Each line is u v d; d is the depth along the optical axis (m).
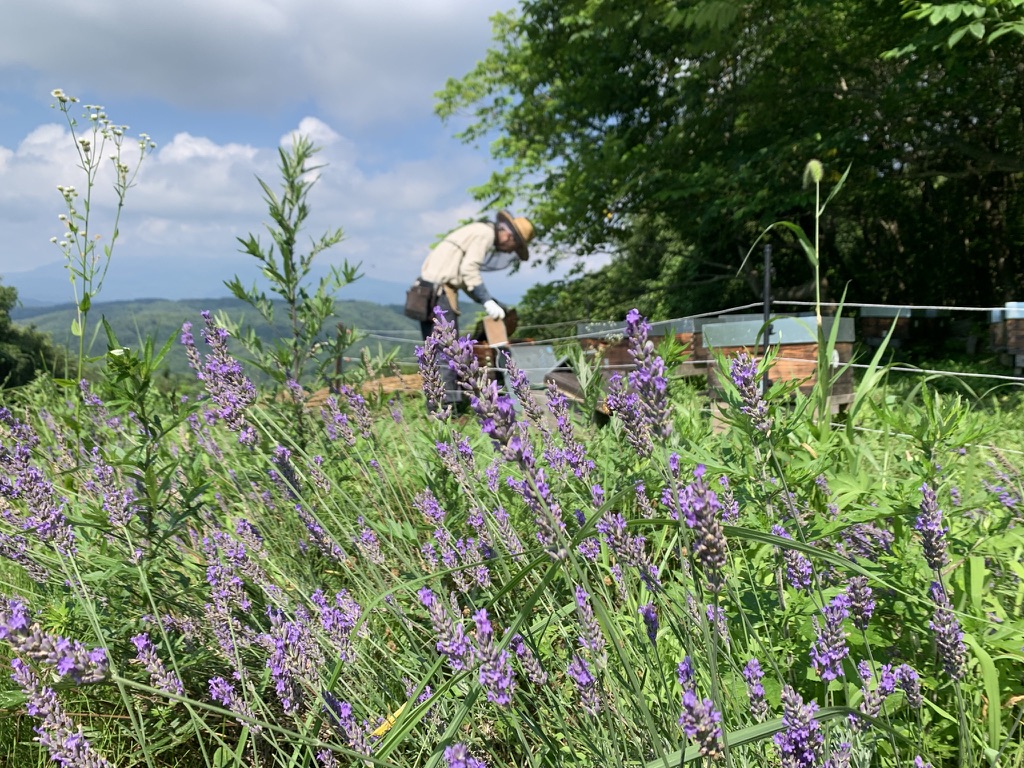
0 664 2.01
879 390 3.48
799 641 1.76
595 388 2.84
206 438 3.22
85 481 2.78
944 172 14.45
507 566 2.08
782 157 13.98
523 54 22.30
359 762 1.38
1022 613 1.85
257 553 2.24
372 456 3.07
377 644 1.90
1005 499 2.28
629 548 1.45
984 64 12.45
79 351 3.25
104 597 2.15
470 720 1.67
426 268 6.93
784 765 1.11
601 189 18.58
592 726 1.44
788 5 13.56
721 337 5.69
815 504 2.37
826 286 17.78
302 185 2.99
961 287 18.02
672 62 18.11
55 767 1.81
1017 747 1.54
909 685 1.44
